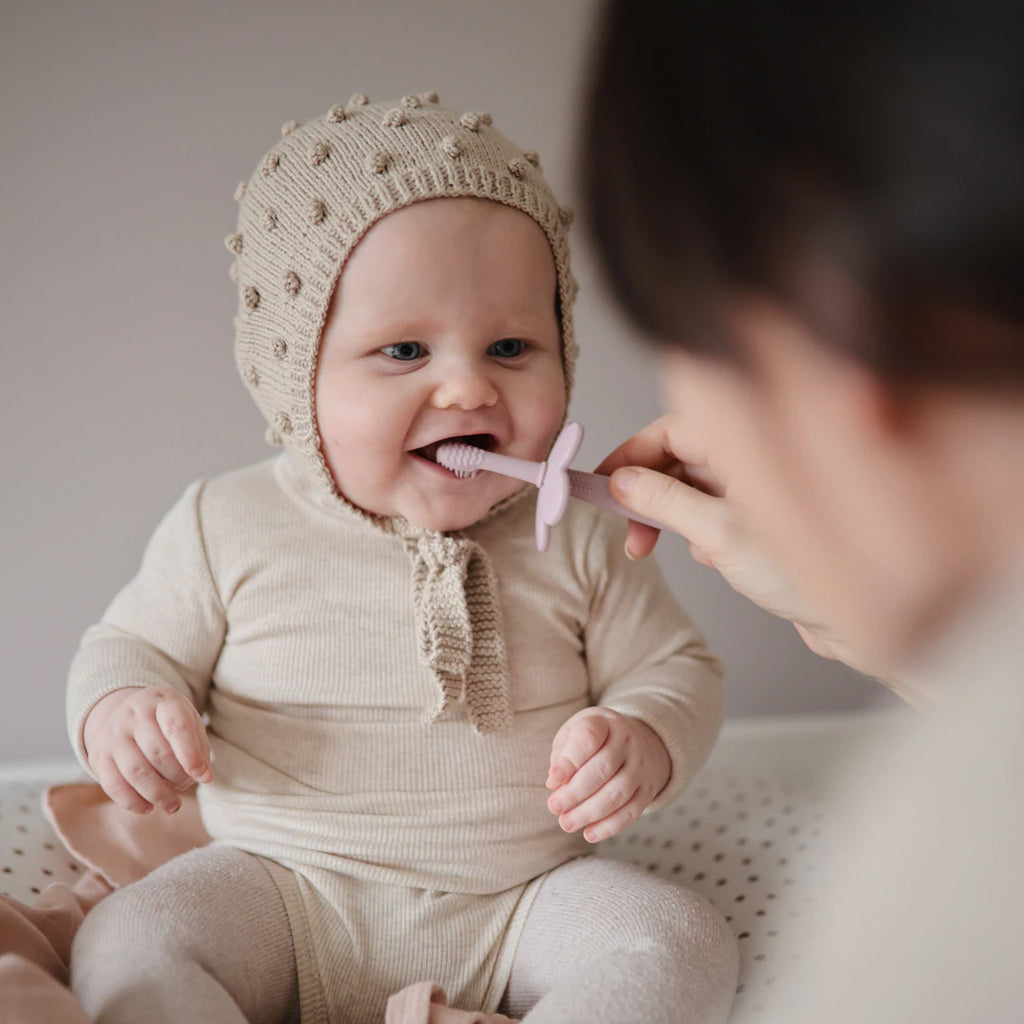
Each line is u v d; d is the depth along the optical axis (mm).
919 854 449
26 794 1224
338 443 960
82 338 1371
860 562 475
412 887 950
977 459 420
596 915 895
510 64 1393
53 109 1314
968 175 365
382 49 1370
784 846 1153
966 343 391
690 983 781
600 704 1052
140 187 1348
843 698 1584
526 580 1050
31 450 1387
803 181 390
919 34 367
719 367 453
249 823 977
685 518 784
